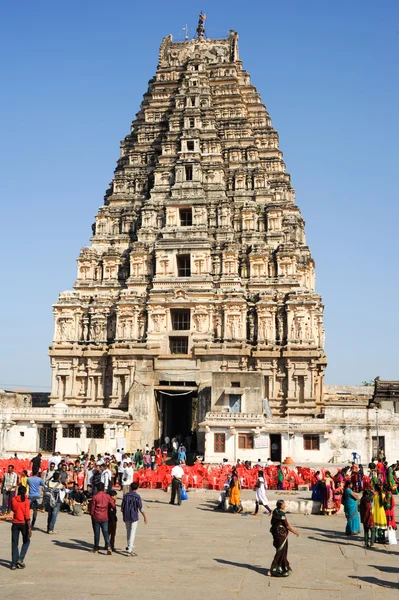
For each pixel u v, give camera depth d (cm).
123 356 7525
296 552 2509
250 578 2067
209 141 8775
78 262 8319
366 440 6044
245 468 4697
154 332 7619
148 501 4116
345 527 3117
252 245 8169
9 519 3197
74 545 2555
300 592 1917
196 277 7819
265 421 6078
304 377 7388
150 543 2642
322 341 9075
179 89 9350
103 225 8688
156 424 7488
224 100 9512
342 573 2164
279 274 7950
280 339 7594
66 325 7881
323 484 3550
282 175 9294
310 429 6044
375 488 2723
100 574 2072
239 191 8681
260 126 9700
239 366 7381
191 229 8081
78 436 6206
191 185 8388
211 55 10100
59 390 7750
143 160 9231
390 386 6900
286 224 8838
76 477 3666
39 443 6262
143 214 8394
